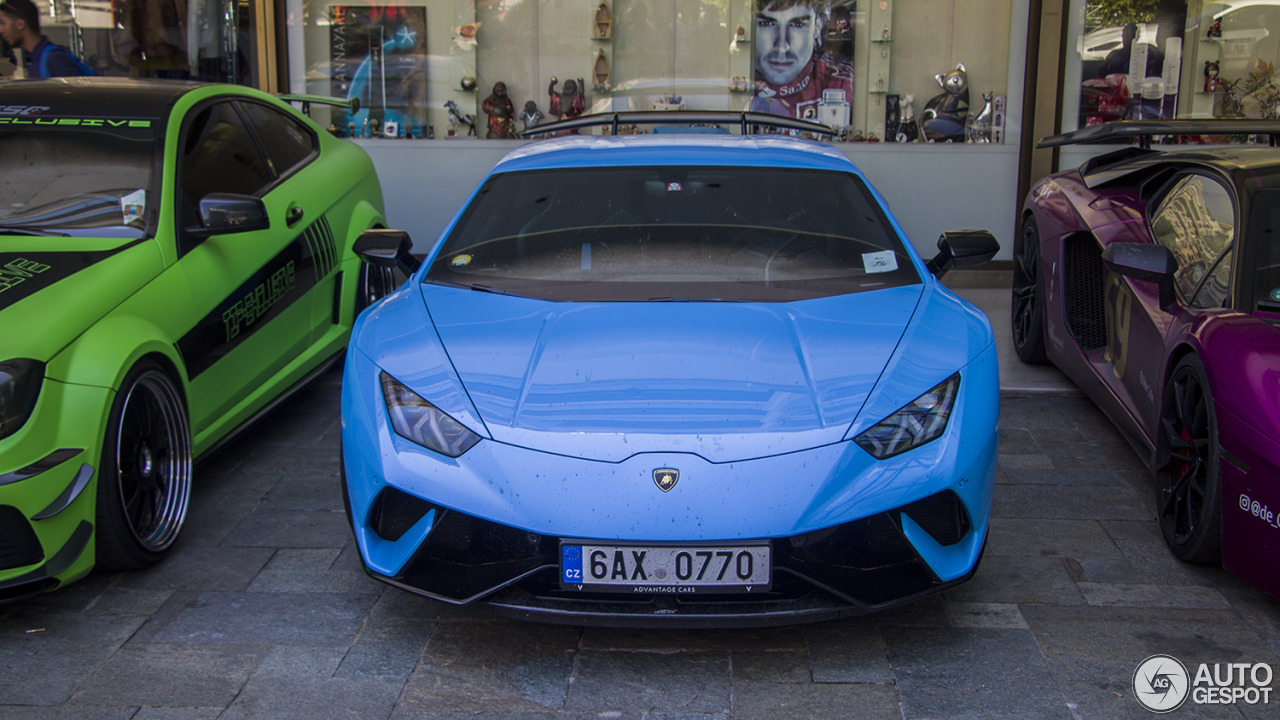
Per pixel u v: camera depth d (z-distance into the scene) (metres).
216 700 2.31
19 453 2.50
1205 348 2.80
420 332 2.76
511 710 2.27
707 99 6.77
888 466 2.30
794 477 2.24
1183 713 2.24
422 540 2.38
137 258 3.08
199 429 3.29
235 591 2.84
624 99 6.79
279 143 4.30
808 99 6.73
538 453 2.28
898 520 2.32
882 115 6.69
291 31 6.70
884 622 2.66
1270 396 2.54
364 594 2.83
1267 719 2.22
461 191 6.87
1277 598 2.53
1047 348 4.60
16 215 3.22
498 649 2.54
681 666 2.46
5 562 2.53
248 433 4.16
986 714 2.25
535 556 2.30
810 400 2.40
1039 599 2.78
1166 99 6.52
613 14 6.68
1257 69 6.47
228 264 3.51
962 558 2.45
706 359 2.54
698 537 2.21
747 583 2.24
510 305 2.88
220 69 6.63
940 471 2.35
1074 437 4.11
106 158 3.44
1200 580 2.89
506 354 2.60
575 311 2.82
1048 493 3.55
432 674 2.42
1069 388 4.62
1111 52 6.46
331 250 4.37
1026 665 2.45
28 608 2.74
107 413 2.70
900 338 2.67
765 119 4.12
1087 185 4.42
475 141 6.79
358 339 2.85
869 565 2.38
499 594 2.38
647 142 3.76
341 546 3.13
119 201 3.30
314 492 3.56
